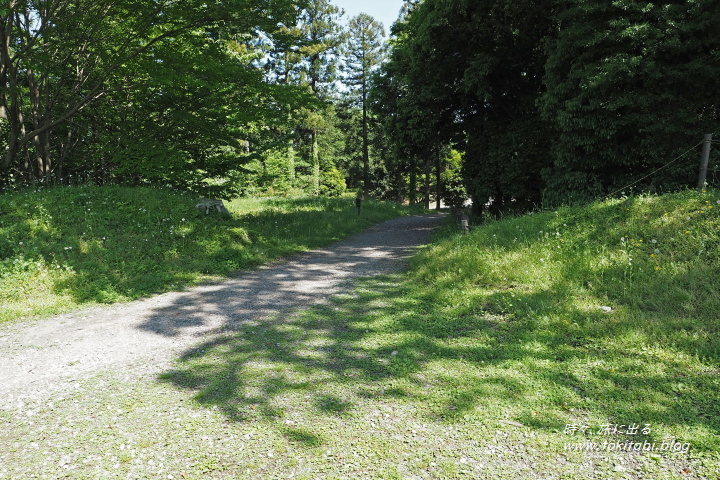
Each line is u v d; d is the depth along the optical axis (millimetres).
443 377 4047
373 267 9578
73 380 4105
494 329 5242
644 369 3941
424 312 6066
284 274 8953
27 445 3070
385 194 53938
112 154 12961
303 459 2875
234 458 2893
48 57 11469
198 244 10102
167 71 11617
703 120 10172
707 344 4254
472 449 2953
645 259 6449
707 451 2807
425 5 16188
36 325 5707
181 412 3512
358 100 43406
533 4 14031
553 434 3086
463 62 16266
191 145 13742
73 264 7777
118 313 6262
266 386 3957
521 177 15164
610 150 10742
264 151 15750
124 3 11062
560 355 4383
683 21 9688
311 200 26016
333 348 4863
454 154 48000
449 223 18062
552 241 7879
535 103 12742
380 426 3262
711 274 5613
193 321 5887
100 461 2867
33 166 14312
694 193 7902
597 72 10375
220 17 11242
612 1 10414
